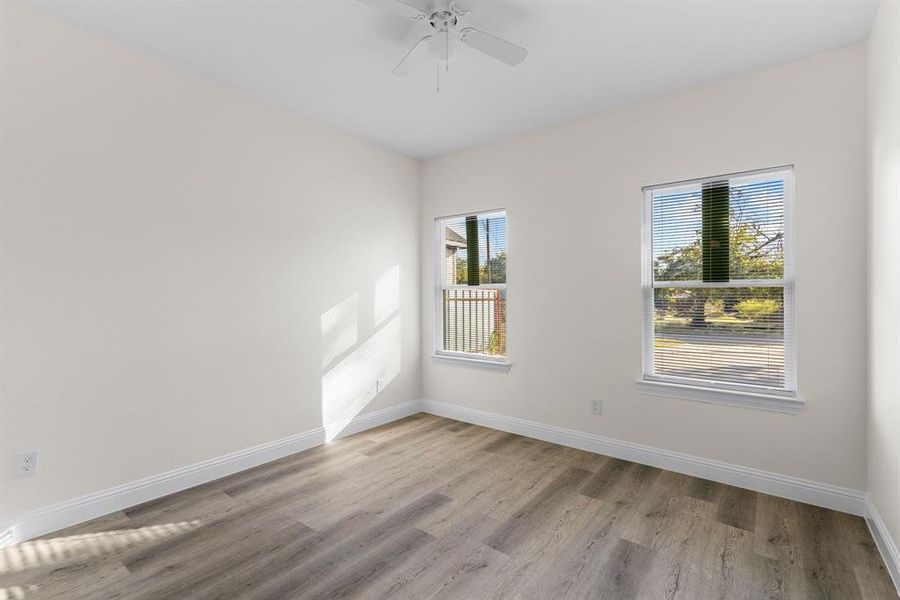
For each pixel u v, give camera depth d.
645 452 3.16
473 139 3.93
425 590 1.85
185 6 2.17
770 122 2.69
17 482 2.19
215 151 2.92
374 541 2.21
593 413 3.41
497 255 4.05
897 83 1.82
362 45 2.51
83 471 2.39
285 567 2.01
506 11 2.17
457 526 2.35
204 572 1.97
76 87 2.34
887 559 1.99
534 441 3.66
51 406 2.28
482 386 4.08
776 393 2.70
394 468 3.11
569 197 3.52
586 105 3.24
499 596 1.82
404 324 4.34
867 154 2.38
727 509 2.52
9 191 2.15
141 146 2.59
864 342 2.43
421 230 4.52
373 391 4.03
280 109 3.29
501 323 4.02
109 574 1.95
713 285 2.94
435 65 2.68
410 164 4.41
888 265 1.97
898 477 1.86
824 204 2.53
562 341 3.57
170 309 2.72
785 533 2.27
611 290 3.31
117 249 2.50
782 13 2.18
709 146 2.89
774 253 2.74
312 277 3.51
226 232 2.98
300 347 3.43
